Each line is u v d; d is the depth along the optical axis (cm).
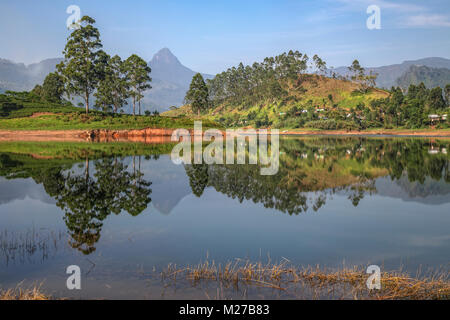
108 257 794
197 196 1534
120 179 2000
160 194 1573
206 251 836
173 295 611
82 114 8306
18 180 1928
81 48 8425
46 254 816
